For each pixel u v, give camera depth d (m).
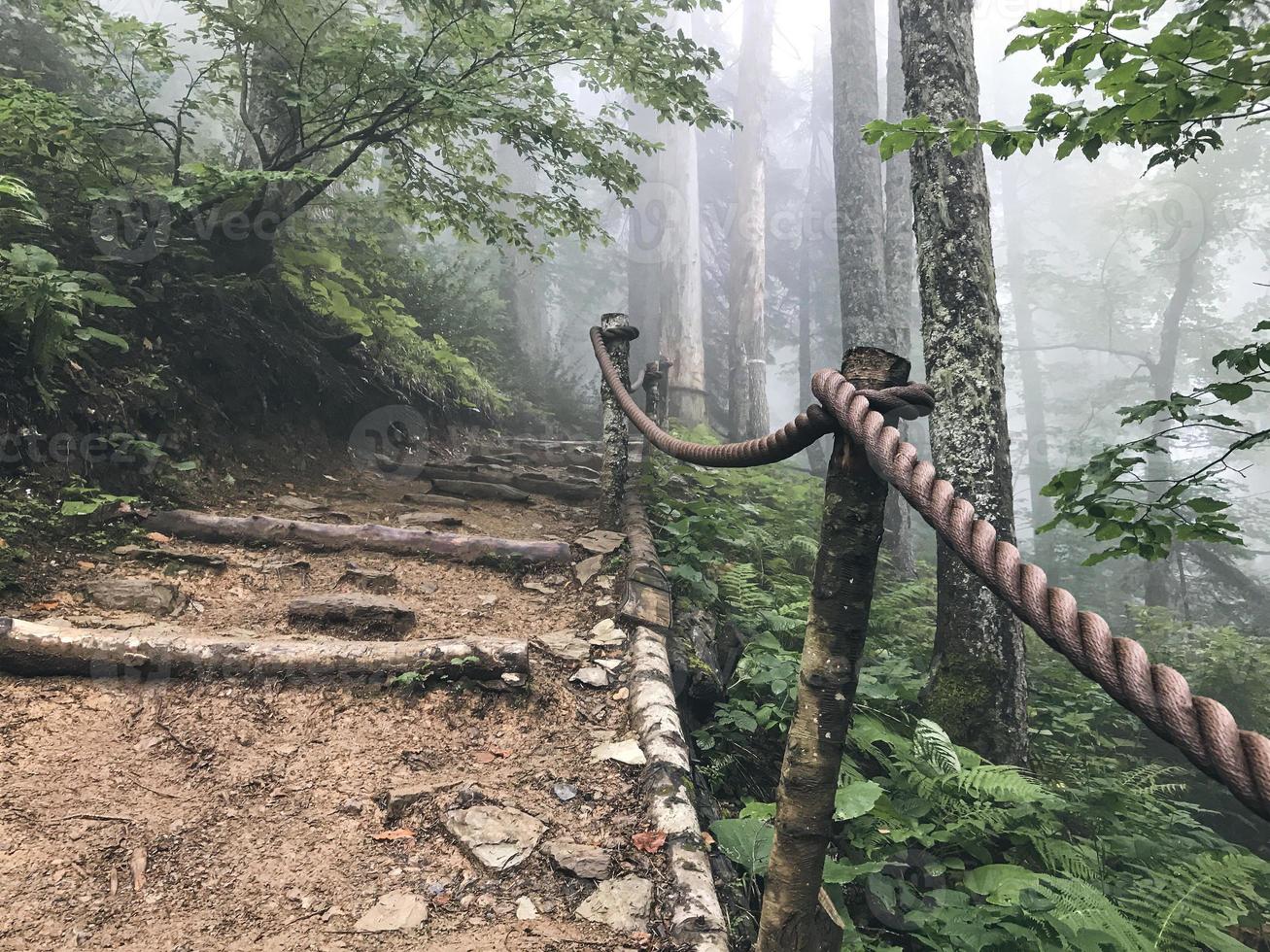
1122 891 2.73
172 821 2.04
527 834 2.08
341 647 2.79
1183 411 1.97
